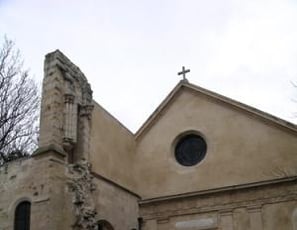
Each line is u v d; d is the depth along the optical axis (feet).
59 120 87.35
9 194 82.89
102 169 99.66
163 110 116.98
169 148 112.06
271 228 93.76
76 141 89.15
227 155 104.83
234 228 97.09
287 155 98.37
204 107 112.27
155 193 109.40
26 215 80.43
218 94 110.42
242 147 103.91
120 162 107.96
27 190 81.35
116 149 107.55
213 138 108.06
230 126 107.14
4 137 114.62
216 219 99.45
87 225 81.35
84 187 85.05
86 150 90.84
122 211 101.96
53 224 77.66
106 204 96.63
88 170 88.43
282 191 95.40
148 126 117.08
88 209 83.20
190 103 114.42
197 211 101.81
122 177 107.24
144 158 114.21
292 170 96.73
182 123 113.19
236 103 107.65
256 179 99.60
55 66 90.12
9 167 84.99
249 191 98.48
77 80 94.17
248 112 106.01
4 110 115.03
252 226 95.55
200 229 100.22
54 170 81.25
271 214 94.79
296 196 93.66
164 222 104.06
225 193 100.53
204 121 110.73
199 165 107.14
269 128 102.63
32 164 82.79
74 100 90.89
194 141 111.65
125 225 101.91
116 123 110.22
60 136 86.43
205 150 109.09
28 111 122.83
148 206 107.14
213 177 104.32
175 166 109.81
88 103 94.79
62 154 83.92
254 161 101.40
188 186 106.32
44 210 78.18
